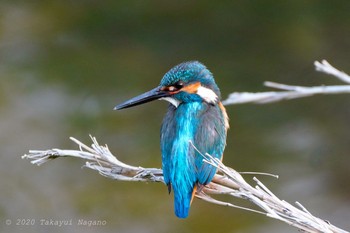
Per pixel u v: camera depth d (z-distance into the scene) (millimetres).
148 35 16172
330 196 14836
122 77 15539
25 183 14461
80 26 16578
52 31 16547
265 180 14539
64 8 17031
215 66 15500
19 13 17141
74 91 15539
